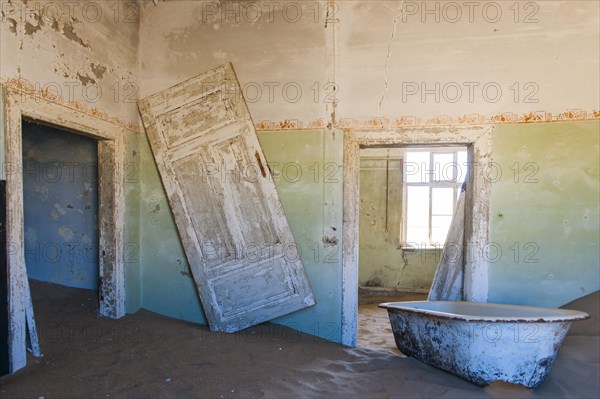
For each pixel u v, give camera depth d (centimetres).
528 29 310
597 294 298
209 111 342
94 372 242
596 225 302
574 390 240
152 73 356
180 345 294
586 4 303
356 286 333
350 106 333
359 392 243
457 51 319
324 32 336
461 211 344
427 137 322
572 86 305
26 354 240
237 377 254
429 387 247
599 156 301
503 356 237
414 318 283
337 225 334
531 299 310
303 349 309
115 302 324
